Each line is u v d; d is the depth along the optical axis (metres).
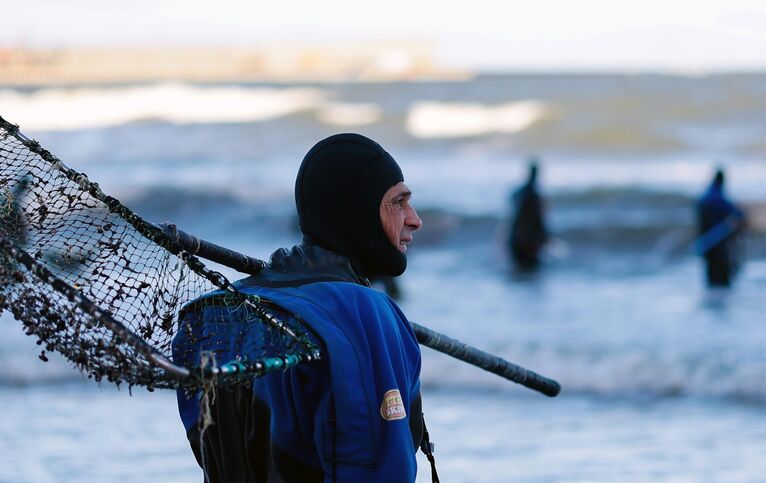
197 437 3.28
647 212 38.53
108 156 59.34
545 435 12.16
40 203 2.84
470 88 106.12
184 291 3.01
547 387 4.27
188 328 3.04
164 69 179.12
